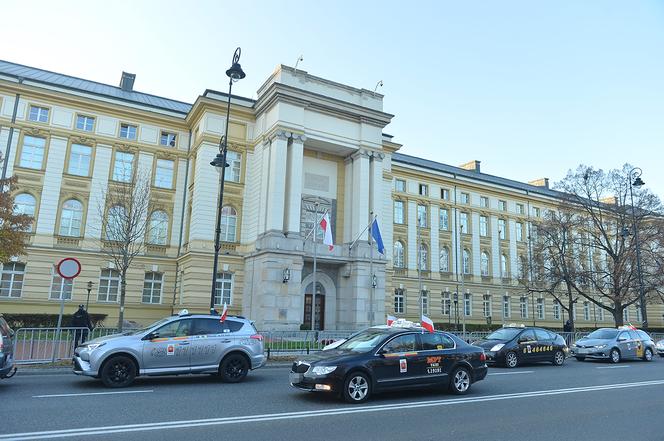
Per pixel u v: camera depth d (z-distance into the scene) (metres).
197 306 31.27
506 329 21.06
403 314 46.00
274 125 32.56
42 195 31.64
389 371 11.03
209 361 13.31
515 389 13.00
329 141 34.59
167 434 7.60
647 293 40.84
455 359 12.02
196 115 35.12
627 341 22.95
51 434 7.42
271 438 7.47
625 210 40.38
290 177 32.47
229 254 33.00
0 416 8.56
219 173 33.50
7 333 11.92
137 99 38.22
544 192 59.28
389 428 8.25
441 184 51.25
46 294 30.84
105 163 33.62
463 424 8.66
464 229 52.19
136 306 32.94
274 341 21.20
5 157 29.25
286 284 30.62
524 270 44.72
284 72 33.56
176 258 34.59
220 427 8.12
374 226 30.53
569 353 25.91
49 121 32.53
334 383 10.37
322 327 33.75
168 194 35.22
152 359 12.55
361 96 36.78
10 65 35.28
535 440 7.66
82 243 32.25
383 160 40.72
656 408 10.47
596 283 40.34
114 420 8.45
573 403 10.98
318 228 35.31
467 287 50.69
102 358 11.98
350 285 33.91
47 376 13.93
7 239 22.62
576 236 45.84
